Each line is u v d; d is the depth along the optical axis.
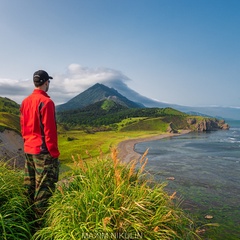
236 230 11.58
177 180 24.86
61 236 4.27
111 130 195.38
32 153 5.00
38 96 5.00
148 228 4.55
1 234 4.32
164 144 88.81
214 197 18.50
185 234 5.54
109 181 5.40
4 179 5.56
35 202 5.00
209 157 48.38
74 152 52.25
